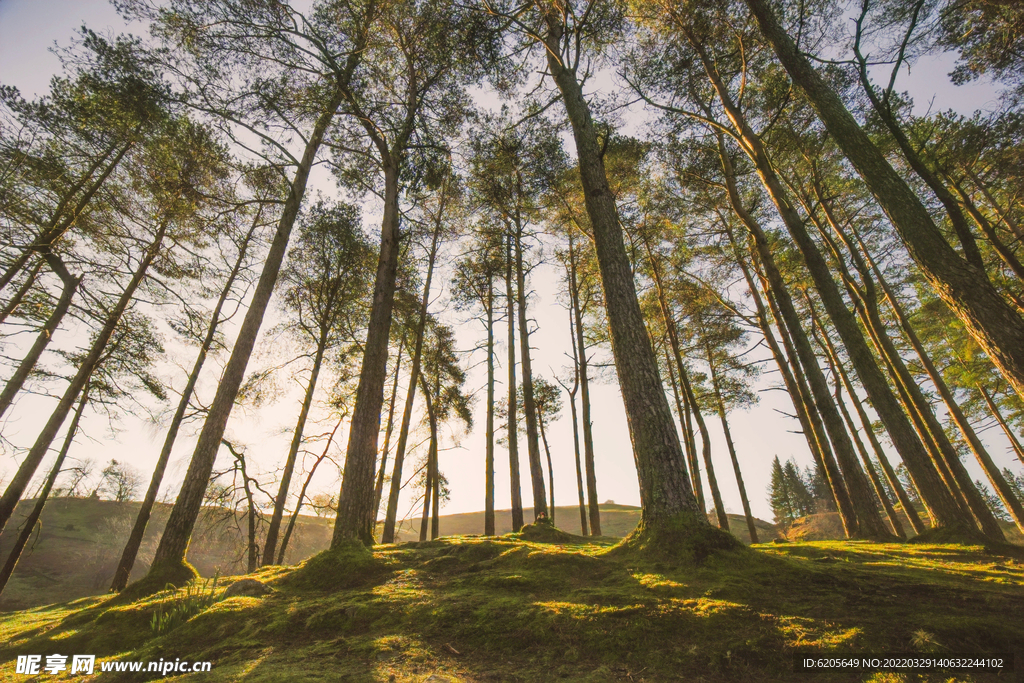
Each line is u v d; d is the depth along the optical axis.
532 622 3.49
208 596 4.94
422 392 19.28
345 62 11.05
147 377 14.17
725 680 2.58
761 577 4.07
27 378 11.22
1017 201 12.43
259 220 14.36
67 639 4.37
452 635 3.52
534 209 15.84
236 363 8.38
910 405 11.34
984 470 12.73
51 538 31.94
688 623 3.27
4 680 3.51
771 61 12.22
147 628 4.41
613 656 2.98
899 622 3.06
